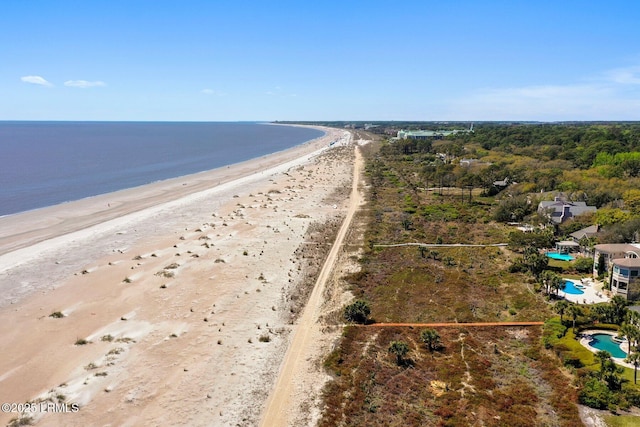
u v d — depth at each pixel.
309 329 53.34
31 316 55.16
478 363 46.19
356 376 43.50
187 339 50.50
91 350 47.78
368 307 56.00
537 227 90.44
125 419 37.56
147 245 82.69
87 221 99.19
